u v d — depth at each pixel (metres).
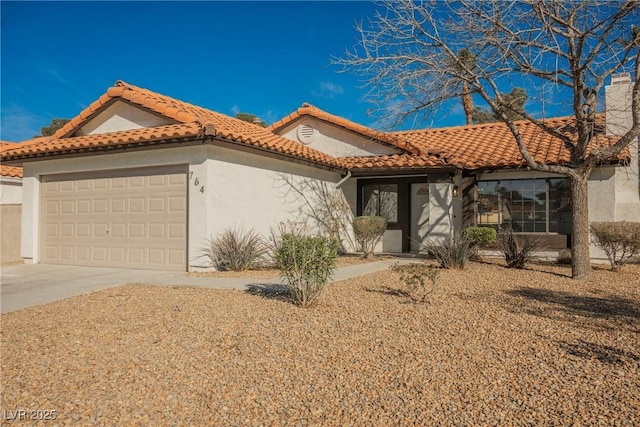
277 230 13.59
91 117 13.53
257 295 8.30
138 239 12.30
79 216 13.33
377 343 5.58
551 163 13.55
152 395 4.23
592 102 10.84
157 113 12.38
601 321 6.56
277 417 3.80
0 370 4.86
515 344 5.52
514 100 11.52
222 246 11.36
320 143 17.72
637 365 4.80
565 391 4.20
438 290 8.80
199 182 11.28
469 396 4.14
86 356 5.25
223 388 4.36
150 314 7.05
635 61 10.17
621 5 9.59
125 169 12.55
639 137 14.15
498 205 15.30
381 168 15.25
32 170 14.07
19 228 15.76
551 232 14.57
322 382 4.47
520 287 9.27
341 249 16.70
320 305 7.50
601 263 13.69
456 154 15.93
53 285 9.84
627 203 13.82
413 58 11.38
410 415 3.81
